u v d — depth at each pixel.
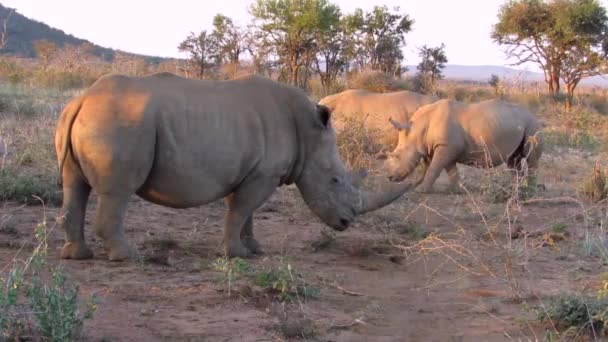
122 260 8.08
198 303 6.82
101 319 6.27
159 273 7.77
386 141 16.70
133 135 7.83
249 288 7.16
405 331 6.48
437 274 8.36
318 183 9.09
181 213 11.17
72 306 5.56
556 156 20.22
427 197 13.87
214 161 8.23
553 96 38.88
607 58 41.59
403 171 14.72
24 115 19.64
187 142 8.07
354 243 9.46
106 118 7.84
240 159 8.42
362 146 15.29
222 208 11.62
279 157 8.73
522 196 13.38
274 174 8.75
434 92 34.16
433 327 6.61
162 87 8.16
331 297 7.35
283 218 11.27
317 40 41.66
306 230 10.57
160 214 11.02
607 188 13.81
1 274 7.30
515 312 7.02
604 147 21.80
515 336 6.38
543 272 8.44
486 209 12.31
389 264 8.80
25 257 8.08
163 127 7.96
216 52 40.31
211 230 10.24
